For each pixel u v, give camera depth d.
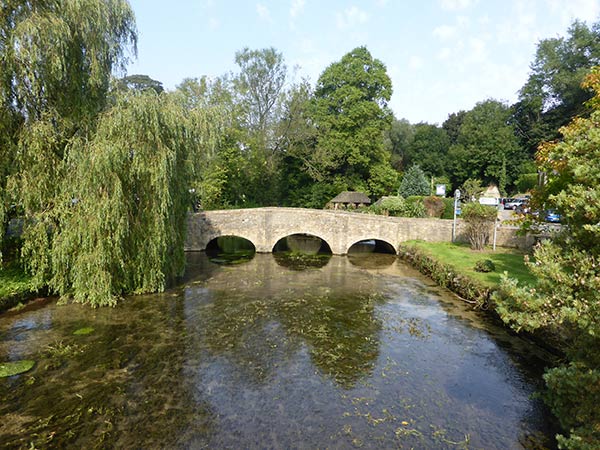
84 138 12.08
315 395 7.89
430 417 7.12
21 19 11.22
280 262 23.22
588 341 6.00
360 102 35.44
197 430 6.67
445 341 10.81
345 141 36.09
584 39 41.09
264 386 8.24
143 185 13.06
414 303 14.53
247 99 36.06
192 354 9.82
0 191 11.18
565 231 6.71
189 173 14.95
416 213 30.86
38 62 10.98
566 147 6.75
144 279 14.57
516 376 8.77
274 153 37.22
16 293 12.91
